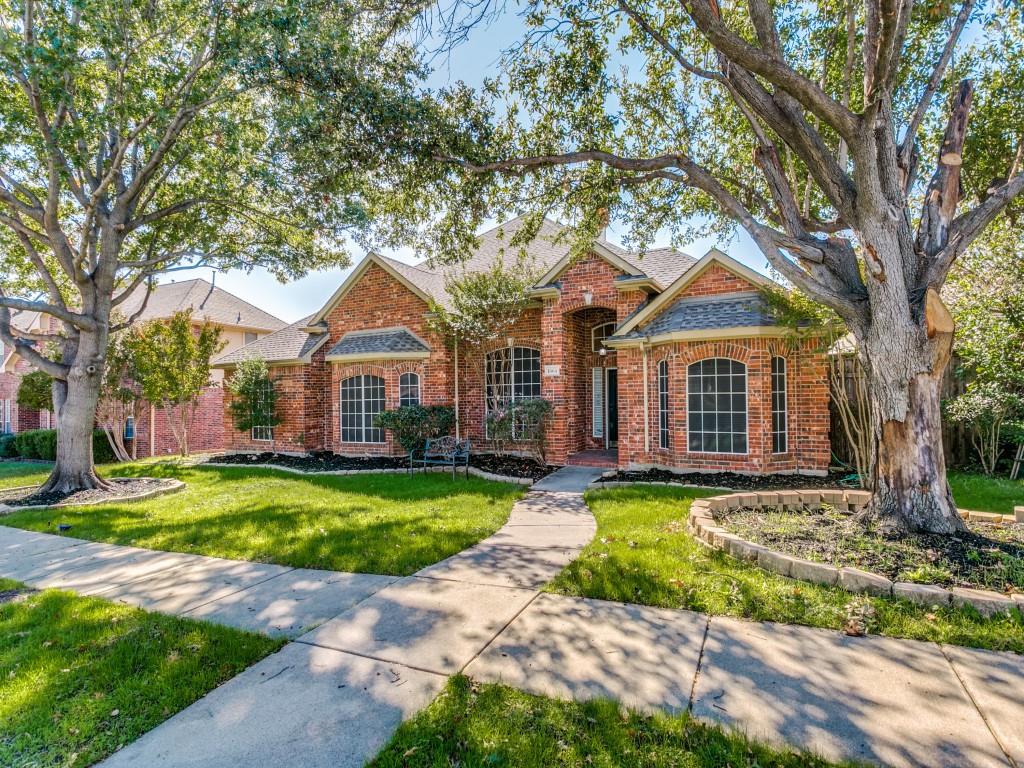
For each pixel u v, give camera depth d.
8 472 15.73
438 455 13.54
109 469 14.60
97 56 8.30
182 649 3.75
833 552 4.95
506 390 14.51
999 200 5.52
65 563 5.93
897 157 5.82
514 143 8.52
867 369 5.73
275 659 3.62
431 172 7.92
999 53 7.60
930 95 5.89
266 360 16.50
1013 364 7.93
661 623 4.01
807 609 4.09
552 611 4.29
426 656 3.60
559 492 9.59
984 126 7.83
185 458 17.41
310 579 5.23
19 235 10.30
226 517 7.91
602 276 12.59
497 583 4.96
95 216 10.79
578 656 3.54
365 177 8.35
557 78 7.96
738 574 4.77
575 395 14.23
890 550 4.89
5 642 3.93
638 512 7.38
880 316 5.46
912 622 3.85
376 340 15.41
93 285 10.71
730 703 2.98
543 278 13.13
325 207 10.16
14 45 7.00
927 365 5.34
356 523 7.27
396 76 7.32
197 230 12.35
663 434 11.48
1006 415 9.09
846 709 2.90
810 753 2.56
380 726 2.87
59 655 3.70
